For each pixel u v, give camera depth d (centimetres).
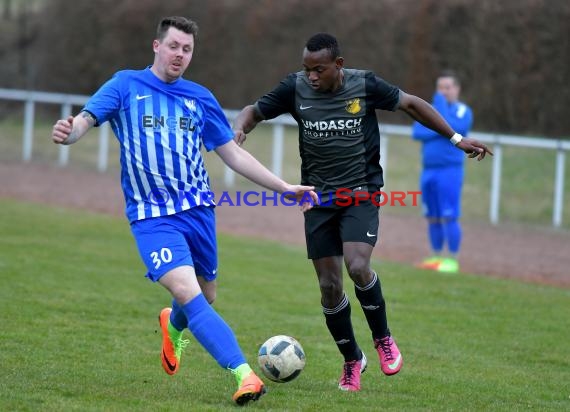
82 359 2300
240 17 8950
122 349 2445
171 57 1900
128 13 9369
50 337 2514
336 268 2128
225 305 3152
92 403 1852
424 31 8062
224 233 5047
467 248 4888
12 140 8706
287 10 8669
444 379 2289
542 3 7662
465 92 8000
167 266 1867
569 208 6131
